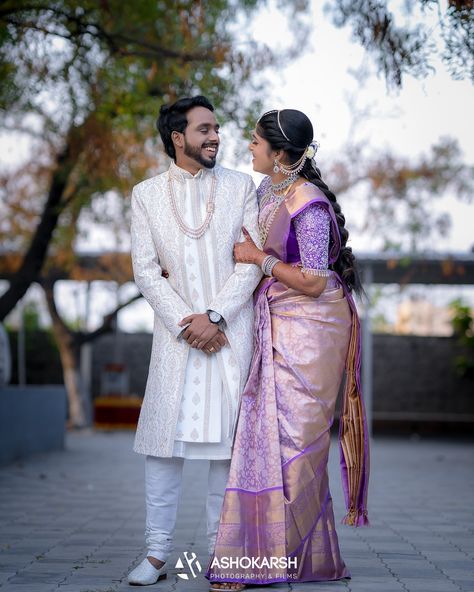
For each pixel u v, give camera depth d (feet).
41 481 31.30
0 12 26.48
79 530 19.19
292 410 13.15
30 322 82.12
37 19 28.66
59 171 39.65
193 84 30.94
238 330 13.38
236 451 12.94
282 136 13.53
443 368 73.72
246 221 13.87
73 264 60.54
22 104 35.70
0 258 59.26
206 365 13.32
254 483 12.96
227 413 13.26
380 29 18.97
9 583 13.35
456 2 16.46
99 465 38.01
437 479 33.76
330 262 13.74
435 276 61.26
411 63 18.78
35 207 56.80
